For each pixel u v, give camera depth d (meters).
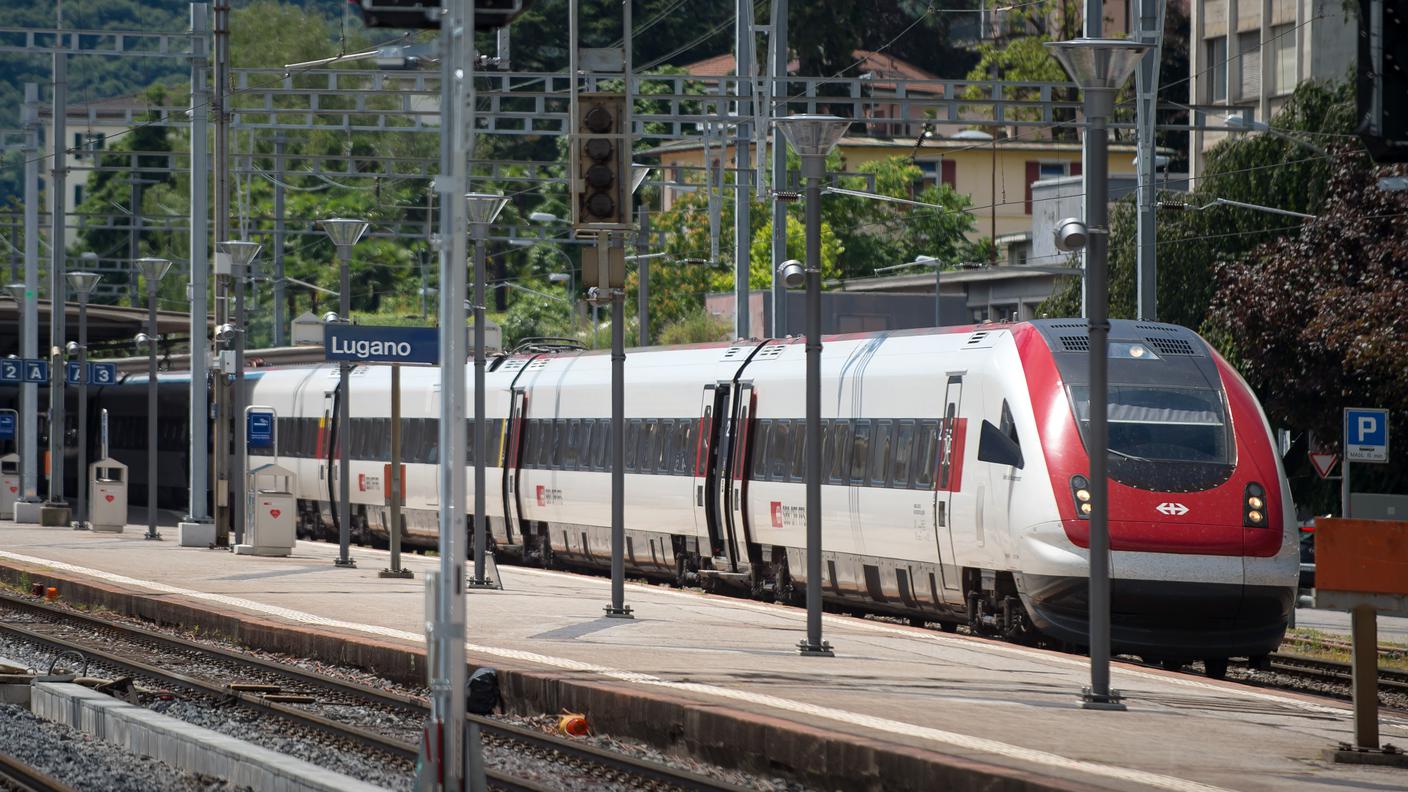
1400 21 35.19
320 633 64.12
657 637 62.62
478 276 85.62
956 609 73.44
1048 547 65.69
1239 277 133.50
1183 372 68.88
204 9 119.88
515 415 113.50
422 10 34.09
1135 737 41.53
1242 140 150.62
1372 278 125.75
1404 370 121.06
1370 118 35.41
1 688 54.44
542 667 52.56
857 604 81.75
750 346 91.50
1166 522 64.50
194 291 121.69
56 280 148.00
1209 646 65.00
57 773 41.62
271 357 168.38
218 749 40.56
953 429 72.62
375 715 52.53
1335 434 130.75
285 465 145.38
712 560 92.38
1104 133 47.97
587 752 43.50
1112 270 163.00
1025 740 40.06
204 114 120.50
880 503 77.44
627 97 63.62
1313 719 47.94
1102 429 47.78
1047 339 70.06
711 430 91.44
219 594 81.56
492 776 40.06
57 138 146.50
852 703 45.72
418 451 123.44
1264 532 65.00
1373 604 39.28
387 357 90.81
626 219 64.31
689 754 43.94
